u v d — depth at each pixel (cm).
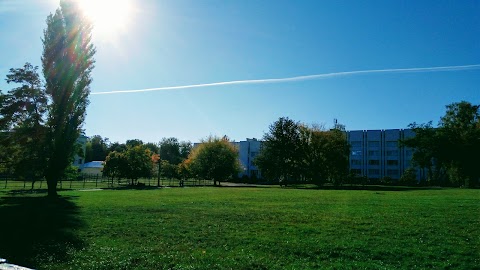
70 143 3925
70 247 1292
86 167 12469
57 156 3828
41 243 1355
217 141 8644
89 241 1389
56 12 4009
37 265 1079
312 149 7888
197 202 2808
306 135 7975
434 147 7262
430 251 1181
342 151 7681
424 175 11281
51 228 1644
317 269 1016
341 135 7781
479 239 1337
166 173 9856
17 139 3769
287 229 1567
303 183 9381
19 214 2103
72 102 3934
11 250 1251
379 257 1133
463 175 6919
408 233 1447
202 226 1670
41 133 3828
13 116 3809
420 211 2106
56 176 3847
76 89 3972
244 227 1633
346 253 1173
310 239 1362
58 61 3938
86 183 7175
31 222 1806
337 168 7712
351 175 9144
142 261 1106
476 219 1767
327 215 1984
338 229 1555
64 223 1773
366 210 2208
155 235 1488
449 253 1160
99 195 3722
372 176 12288
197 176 9050
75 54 3981
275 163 8112
